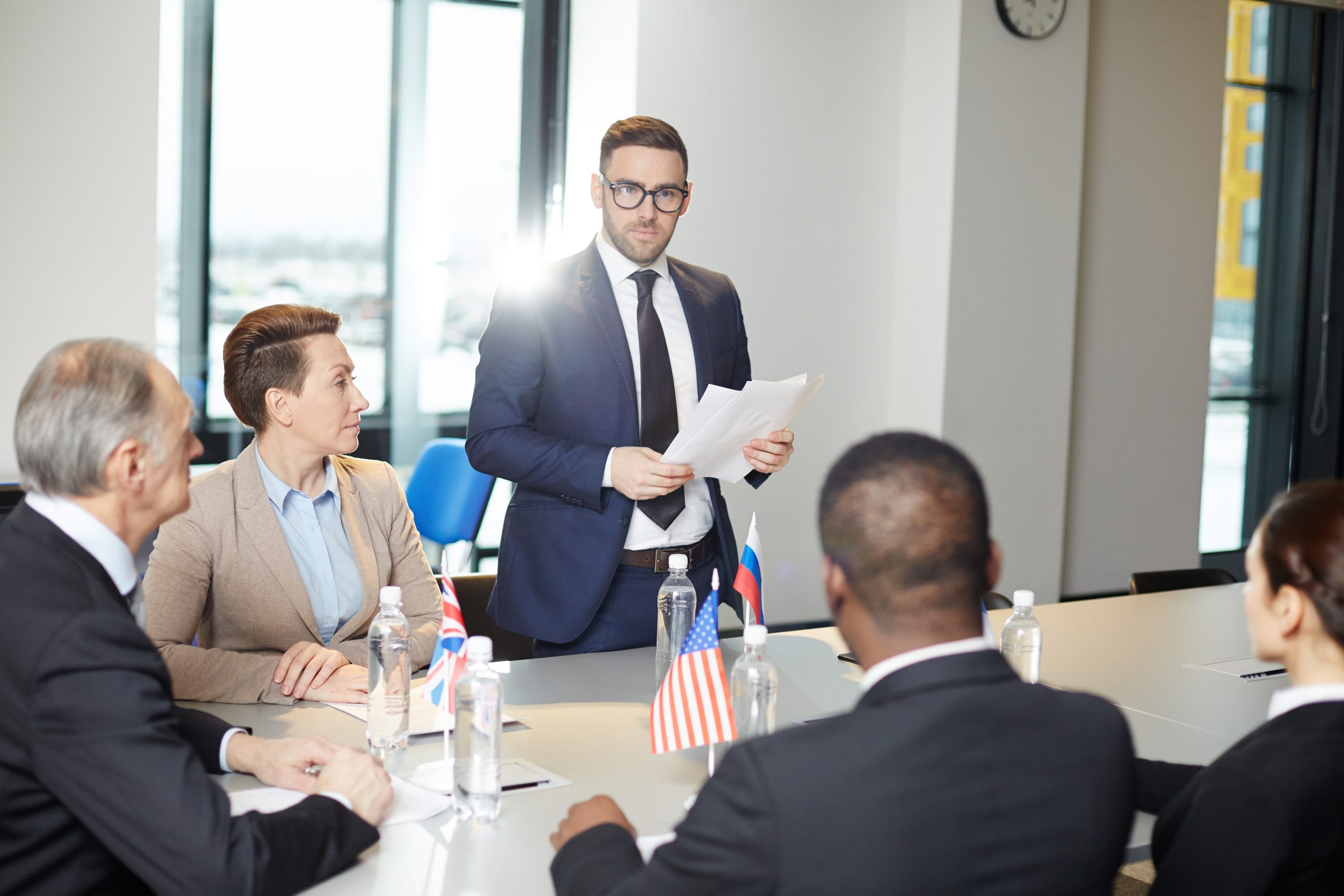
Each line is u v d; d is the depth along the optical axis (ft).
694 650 5.15
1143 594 10.38
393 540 7.45
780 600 16.37
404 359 16.03
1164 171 17.65
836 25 15.84
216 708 6.08
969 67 15.44
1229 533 20.31
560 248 16.62
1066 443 16.71
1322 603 4.04
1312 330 20.24
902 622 3.39
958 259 15.67
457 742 4.80
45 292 12.19
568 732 5.87
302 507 7.01
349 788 4.62
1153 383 17.95
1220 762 4.07
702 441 6.77
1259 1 18.99
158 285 13.79
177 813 3.97
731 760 3.29
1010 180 15.90
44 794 4.06
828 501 3.50
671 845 3.43
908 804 3.15
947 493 3.35
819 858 3.12
